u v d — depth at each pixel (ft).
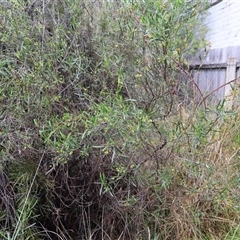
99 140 4.74
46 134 4.76
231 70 12.52
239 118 7.02
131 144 4.72
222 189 5.71
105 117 4.33
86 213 5.64
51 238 5.42
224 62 13.50
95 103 5.17
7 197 5.04
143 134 4.76
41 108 5.03
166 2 4.77
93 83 5.75
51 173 5.41
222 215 6.29
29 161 5.09
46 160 5.11
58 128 4.60
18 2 5.65
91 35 6.09
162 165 5.24
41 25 5.60
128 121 4.49
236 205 5.69
